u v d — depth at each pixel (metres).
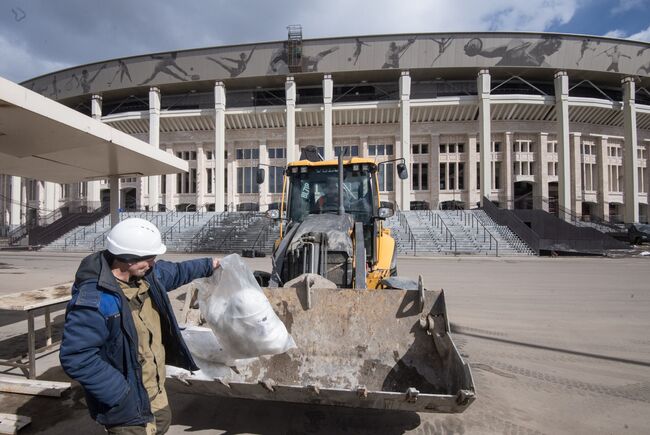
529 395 4.01
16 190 42.94
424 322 3.56
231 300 2.78
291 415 3.55
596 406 3.78
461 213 28.98
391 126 36.75
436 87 35.94
